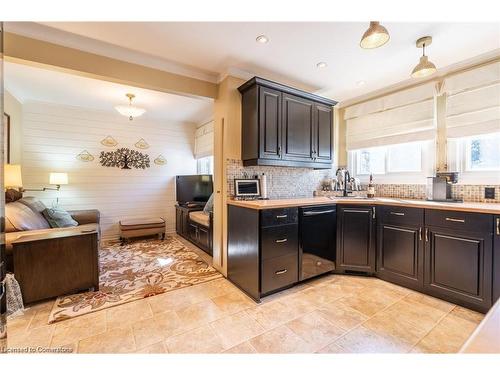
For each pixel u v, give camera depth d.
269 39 2.04
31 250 2.03
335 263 2.69
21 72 2.80
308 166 2.90
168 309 2.00
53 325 1.77
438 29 1.87
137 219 4.46
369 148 3.34
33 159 3.81
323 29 1.89
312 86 3.06
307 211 2.43
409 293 2.24
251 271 2.20
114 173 4.45
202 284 2.48
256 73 2.68
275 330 1.70
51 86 3.22
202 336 1.64
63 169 4.04
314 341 1.58
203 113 4.52
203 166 5.29
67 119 4.04
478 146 2.39
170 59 2.40
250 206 2.20
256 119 2.45
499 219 1.78
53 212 2.96
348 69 2.59
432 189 2.54
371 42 1.73
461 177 2.45
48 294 2.09
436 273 2.11
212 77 2.75
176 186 5.00
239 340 1.60
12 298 1.90
